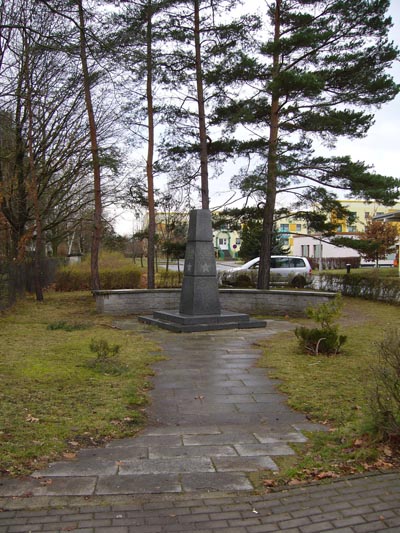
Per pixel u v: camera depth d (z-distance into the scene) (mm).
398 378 4406
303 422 5117
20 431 4512
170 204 24047
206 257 12156
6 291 14734
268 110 18156
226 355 8617
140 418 5188
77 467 3898
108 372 6934
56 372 6734
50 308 15555
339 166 17500
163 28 16375
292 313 14625
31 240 22000
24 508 3234
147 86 17359
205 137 17875
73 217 26891
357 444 4223
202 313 12016
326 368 7312
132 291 14812
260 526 3053
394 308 16188
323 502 3330
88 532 2963
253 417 5309
